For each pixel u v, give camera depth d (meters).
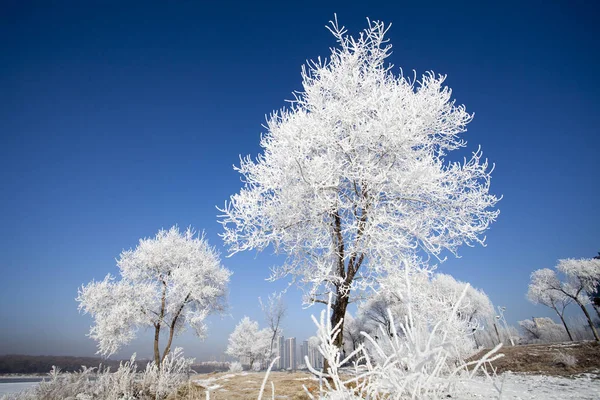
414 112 7.67
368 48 9.11
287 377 7.98
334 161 7.71
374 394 1.68
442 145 8.70
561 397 5.51
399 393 1.49
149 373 8.05
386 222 7.33
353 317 30.22
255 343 35.12
